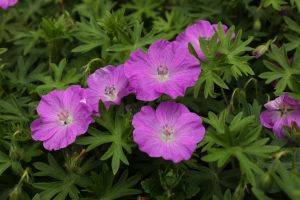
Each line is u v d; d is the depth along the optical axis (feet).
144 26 1.53
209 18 1.42
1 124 1.23
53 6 1.59
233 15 1.40
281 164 1.04
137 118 1.06
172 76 1.11
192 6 1.46
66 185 1.12
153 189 1.08
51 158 1.14
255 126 1.11
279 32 1.36
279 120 1.12
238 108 1.16
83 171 1.13
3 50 1.30
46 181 1.18
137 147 1.15
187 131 1.05
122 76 1.14
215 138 1.05
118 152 1.08
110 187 1.11
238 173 1.10
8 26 1.56
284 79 1.16
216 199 1.05
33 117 1.22
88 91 1.14
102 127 1.20
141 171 1.14
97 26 1.34
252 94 1.25
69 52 1.40
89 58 1.34
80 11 1.47
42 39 1.47
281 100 1.11
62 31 1.35
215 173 1.11
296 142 1.09
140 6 1.54
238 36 1.20
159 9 1.53
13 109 1.23
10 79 1.35
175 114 1.07
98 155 1.17
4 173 1.19
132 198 1.14
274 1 1.29
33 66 1.44
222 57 1.15
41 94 1.25
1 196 1.17
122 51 1.29
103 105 1.10
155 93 1.08
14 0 1.40
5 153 1.19
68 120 1.13
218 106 1.20
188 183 1.10
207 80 1.15
